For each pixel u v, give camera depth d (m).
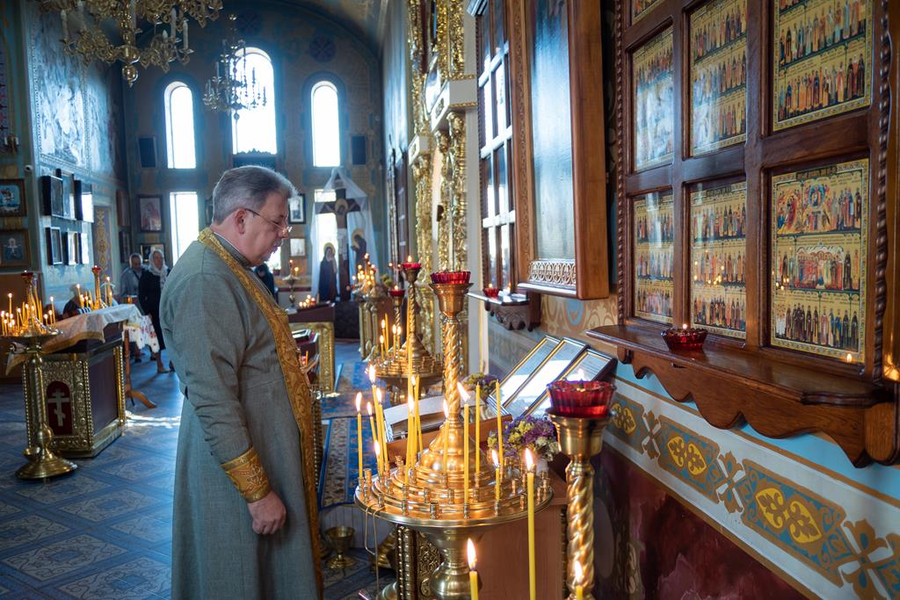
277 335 2.28
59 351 5.92
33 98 10.84
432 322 8.57
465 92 5.44
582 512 1.00
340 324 14.45
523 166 3.02
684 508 1.81
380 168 17.42
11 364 5.55
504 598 2.12
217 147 17.05
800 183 1.28
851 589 1.16
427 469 1.71
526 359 3.06
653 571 2.03
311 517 2.34
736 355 1.43
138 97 16.64
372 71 17.36
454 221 5.69
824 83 1.19
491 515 1.54
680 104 1.69
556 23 2.45
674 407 1.85
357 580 3.50
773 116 1.34
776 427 1.29
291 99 17.17
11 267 10.75
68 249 11.95
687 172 1.67
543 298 3.22
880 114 1.00
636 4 1.95
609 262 2.28
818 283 1.23
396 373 3.85
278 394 2.25
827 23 1.18
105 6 6.58
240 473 2.05
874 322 1.03
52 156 11.54
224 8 16.84
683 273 1.72
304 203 17.27
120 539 4.20
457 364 1.78
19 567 3.82
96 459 5.99
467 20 5.43
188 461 2.21
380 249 17.38
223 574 2.14
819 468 1.24
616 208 2.16
